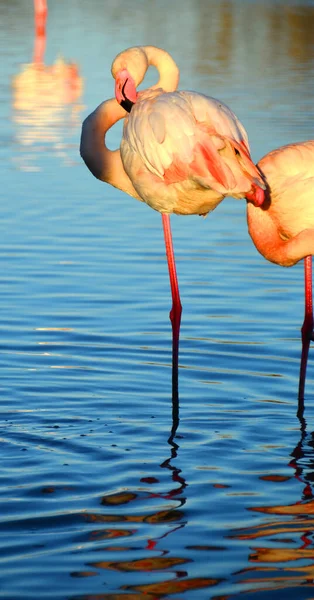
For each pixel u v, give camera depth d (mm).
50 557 5789
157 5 58969
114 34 43500
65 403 8820
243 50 38844
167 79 10477
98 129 10391
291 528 6219
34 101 27328
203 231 15805
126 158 9602
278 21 48375
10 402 8789
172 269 9734
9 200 17156
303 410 8797
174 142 8828
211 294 12438
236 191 8484
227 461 7480
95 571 5633
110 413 8609
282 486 6949
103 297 12211
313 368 9938
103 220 16109
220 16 50906
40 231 15273
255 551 5891
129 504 6574
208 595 5383
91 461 7410
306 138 20875
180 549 5910
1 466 7262
